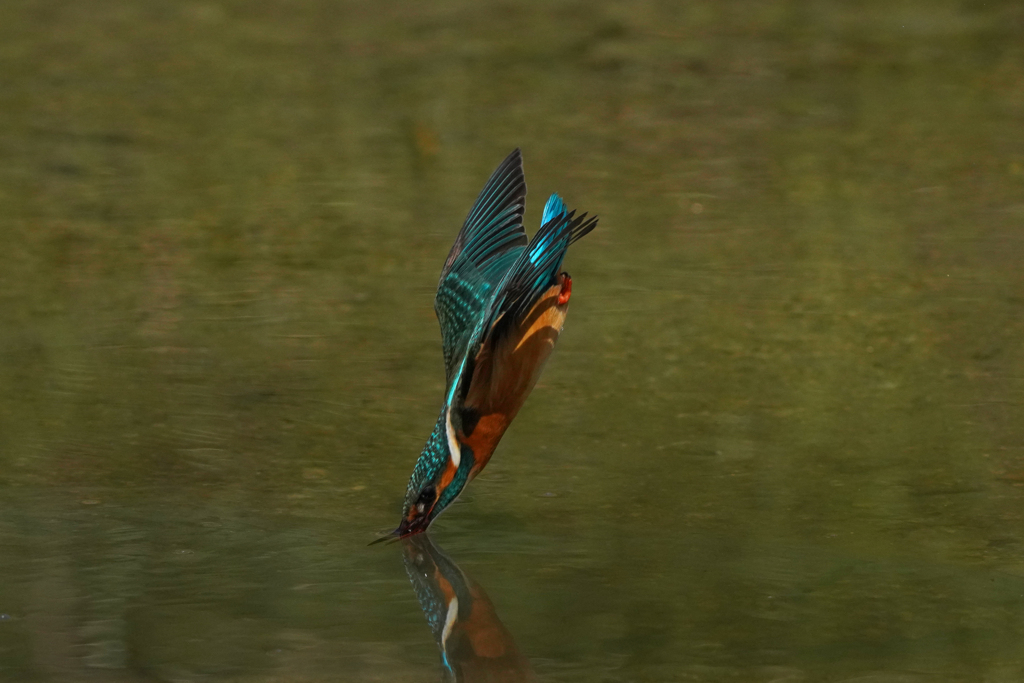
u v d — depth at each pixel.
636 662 7.91
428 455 9.46
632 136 20.38
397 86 22.67
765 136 20.39
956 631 8.36
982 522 10.13
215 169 19.20
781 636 8.31
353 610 8.71
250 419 12.18
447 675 7.70
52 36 25.27
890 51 24.38
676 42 24.89
